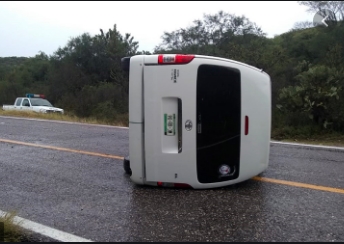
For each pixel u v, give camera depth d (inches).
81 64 1448.1
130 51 1380.4
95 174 255.1
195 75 197.0
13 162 294.7
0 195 213.5
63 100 1128.2
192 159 203.9
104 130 478.6
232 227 164.7
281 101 527.5
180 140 204.5
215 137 203.9
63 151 334.3
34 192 218.1
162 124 202.7
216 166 206.8
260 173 234.5
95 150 337.7
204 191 210.8
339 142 418.6
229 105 202.7
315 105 480.7
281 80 697.0
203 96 199.3
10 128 499.5
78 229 165.0
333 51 756.0
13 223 165.9
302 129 476.7
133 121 207.5
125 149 342.3
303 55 1114.1
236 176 210.1
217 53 1003.3
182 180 207.5
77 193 214.4
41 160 300.4
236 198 200.5
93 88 1138.7
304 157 306.5
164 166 206.5
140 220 173.6
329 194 208.4
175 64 197.5
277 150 337.1
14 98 1389.0
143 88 202.5
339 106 468.1
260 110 209.3
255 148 210.5
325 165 277.6
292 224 167.5
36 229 165.3
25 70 1803.6
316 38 1091.3
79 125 542.3
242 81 202.5
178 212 182.1
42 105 904.3
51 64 1600.6
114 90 1034.7
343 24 1064.2
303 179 237.9
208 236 156.3
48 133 448.8
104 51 1421.0
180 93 198.2
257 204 191.8
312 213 180.2
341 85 484.4
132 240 153.6
